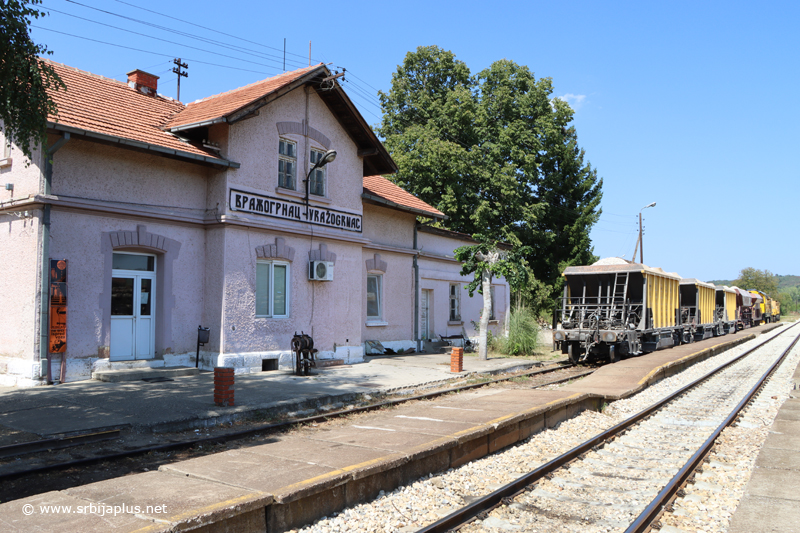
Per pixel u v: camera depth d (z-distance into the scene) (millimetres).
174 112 16328
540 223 38750
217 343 14188
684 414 11242
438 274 23297
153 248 13469
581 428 9891
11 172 12367
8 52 8031
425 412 9602
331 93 16922
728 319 37938
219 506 4660
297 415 10391
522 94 36250
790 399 12211
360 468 5926
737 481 6914
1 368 12086
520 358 20500
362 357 18078
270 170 15453
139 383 12094
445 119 33781
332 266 16922
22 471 6535
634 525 5246
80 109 12781
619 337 18406
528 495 6328
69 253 11953
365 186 20469
